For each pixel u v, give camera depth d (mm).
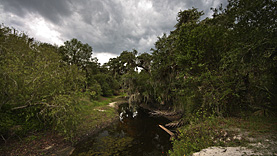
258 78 6070
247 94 6957
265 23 5211
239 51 5191
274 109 6562
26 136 8203
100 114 16609
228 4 6777
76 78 9023
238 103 7523
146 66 18562
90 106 19156
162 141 9273
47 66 7770
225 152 4051
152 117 16984
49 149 7789
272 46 4734
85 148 8523
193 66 7477
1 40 8391
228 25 7191
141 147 8594
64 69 8805
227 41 6840
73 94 8469
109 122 14570
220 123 6523
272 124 5414
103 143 9289
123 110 23219
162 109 17969
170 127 12031
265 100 6918
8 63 7047
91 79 27125
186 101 10125
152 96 19141
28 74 7199
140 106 26125
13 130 7574
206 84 7074
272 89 6324
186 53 7906
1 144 7031
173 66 12023
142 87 20297
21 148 7234
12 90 6777
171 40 12680
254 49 5031
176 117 13953
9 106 8172
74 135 9570
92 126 12227
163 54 13227
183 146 5758
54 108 7504
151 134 10883
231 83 6207
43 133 8969
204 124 6672
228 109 7645
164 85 14047
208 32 7133
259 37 4902
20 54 8453
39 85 7094
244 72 5844
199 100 8562
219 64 6773
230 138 5039
